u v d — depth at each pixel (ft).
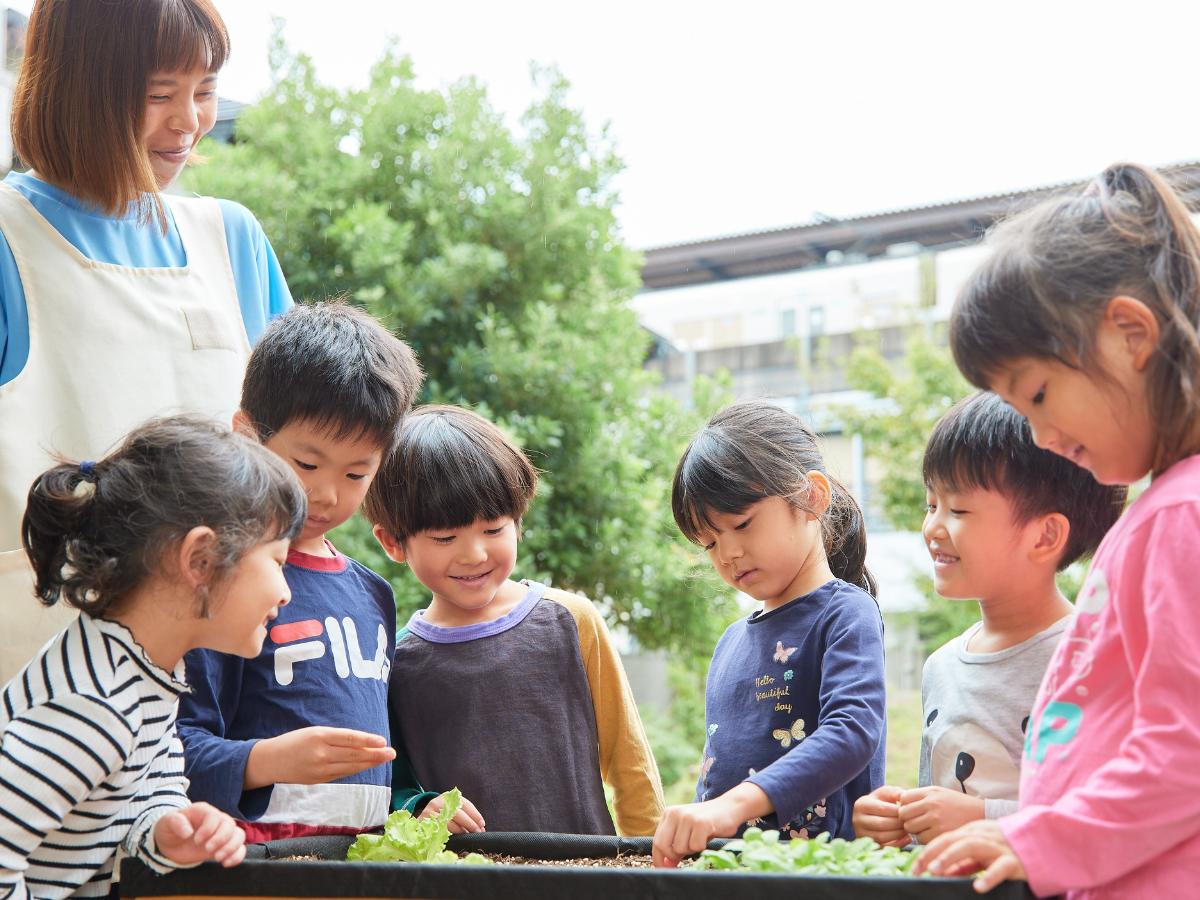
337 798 4.90
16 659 4.91
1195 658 3.19
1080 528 4.74
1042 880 3.13
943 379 18.69
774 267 20.61
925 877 3.17
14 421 5.02
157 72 5.13
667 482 14.80
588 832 5.58
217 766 4.43
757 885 3.25
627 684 5.99
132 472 4.01
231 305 5.76
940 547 4.85
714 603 14.30
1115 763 3.24
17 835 3.63
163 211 5.40
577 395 14.05
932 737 4.92
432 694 5.63
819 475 5.44
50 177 5.30
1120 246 3.55
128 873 3.82
